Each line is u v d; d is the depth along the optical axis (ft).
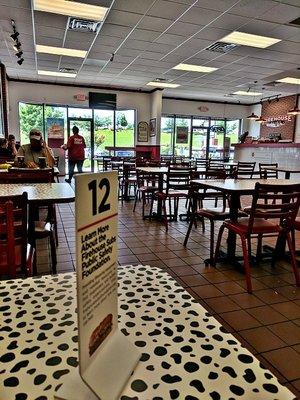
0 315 2.52
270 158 31.17
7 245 4.86
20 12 17.02
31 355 2.03
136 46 22.38
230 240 10.43
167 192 15.78
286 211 9.23
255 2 15.08
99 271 1.75
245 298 8.11
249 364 1.99
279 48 21.75
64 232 13.88
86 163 39.58
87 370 1.59
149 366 1.92
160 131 39.09
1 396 1.69
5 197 5.24
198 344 2.18
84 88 37.17
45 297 2.83
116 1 15.40
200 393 1.72
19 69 30.07
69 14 17.02
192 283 8.98
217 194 12.24
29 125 36.78
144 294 2.95
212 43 21.22
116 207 1.95
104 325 1.81
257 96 41.22
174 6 15.80
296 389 5.04
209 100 44.34
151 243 12.63
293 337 6.46
